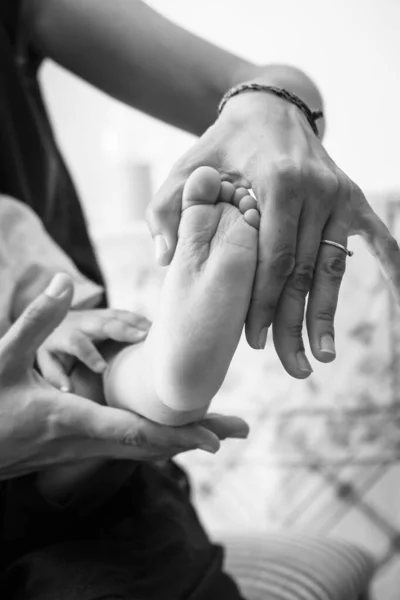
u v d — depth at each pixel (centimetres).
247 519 175
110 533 76
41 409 65
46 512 74
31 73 99
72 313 77
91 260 95
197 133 96
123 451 67
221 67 90
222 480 177
